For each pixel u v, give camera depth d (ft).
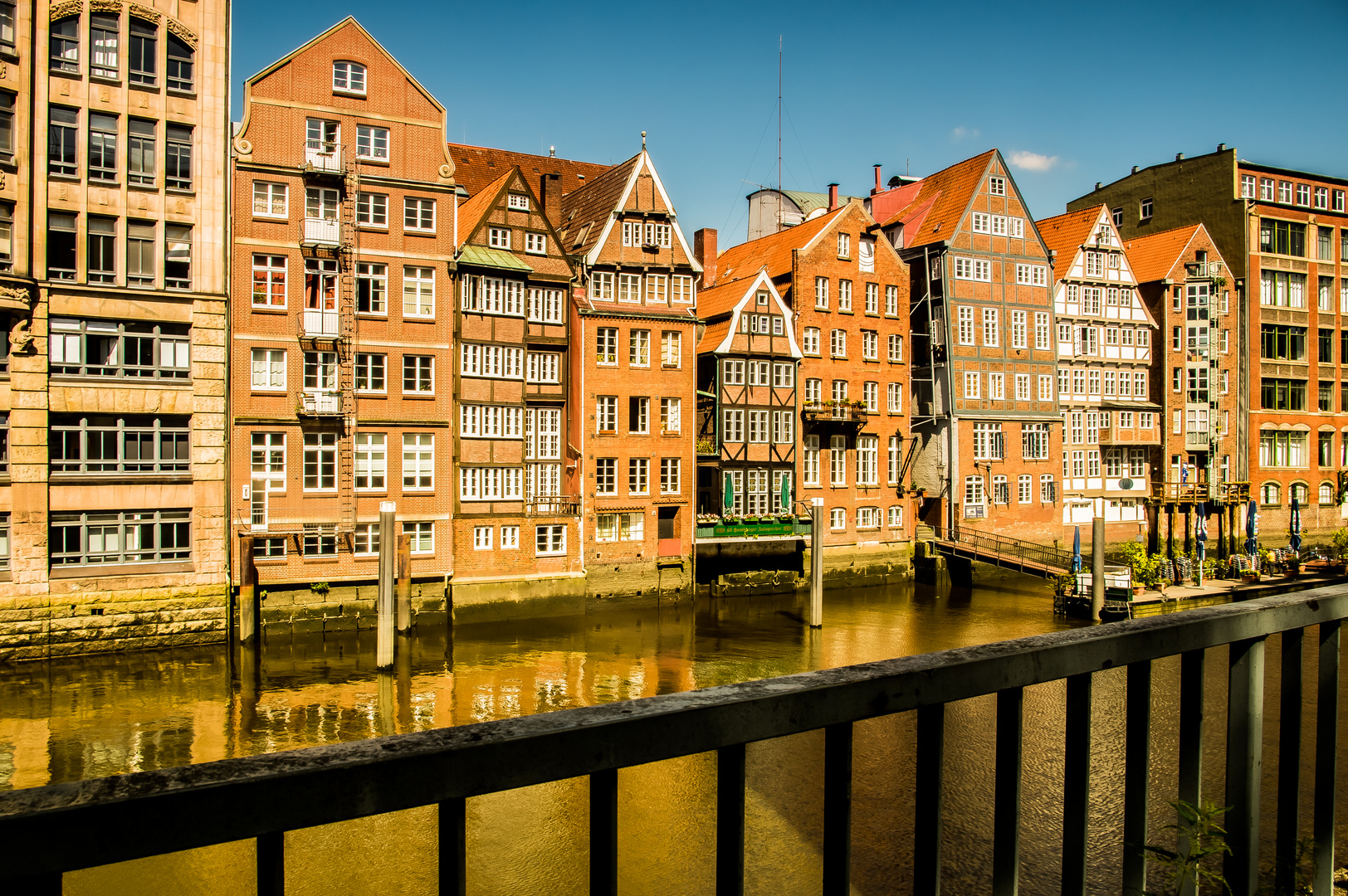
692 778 71.46
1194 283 197.26
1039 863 56.29
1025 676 10.09
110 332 106.93
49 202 103.50
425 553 125.59
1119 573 131.95
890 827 62.49
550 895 54.24
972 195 177.78
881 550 169.17
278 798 6.25
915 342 183.52
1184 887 12.66
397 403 123.75
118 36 107.04
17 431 101.35
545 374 135.44
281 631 115.55
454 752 6.79
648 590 144.66
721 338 156.56
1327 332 216.13
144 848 5.89
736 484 156.04
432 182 125.80
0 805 5.63
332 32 119.75
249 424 114.73
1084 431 190.39
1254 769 13.24
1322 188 217.77
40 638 102.42
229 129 113.80
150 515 108.88
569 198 170.50
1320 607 14.29
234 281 114.52
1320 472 214.69
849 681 8.70
